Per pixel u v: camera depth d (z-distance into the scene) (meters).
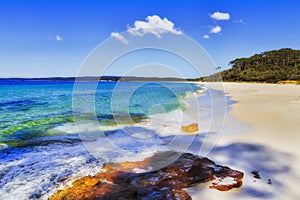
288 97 16.98
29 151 5.30
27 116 10.23
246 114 9.57
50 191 3.50
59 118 9.65
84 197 3.20
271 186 3.58
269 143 5.62
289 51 60.97
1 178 3.90
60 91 26.78
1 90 28.05
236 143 5.70
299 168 4.23
